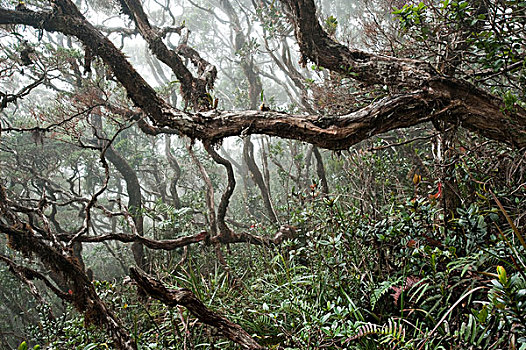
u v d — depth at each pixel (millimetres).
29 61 4730
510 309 1855
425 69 2945
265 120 2793
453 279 2756
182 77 5168
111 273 11398
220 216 5836
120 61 3725
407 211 3486
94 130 3986
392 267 3311
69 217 12117
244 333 2141
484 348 2139
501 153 3535
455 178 3342
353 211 3635
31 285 3760
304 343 2660
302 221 4734
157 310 4215
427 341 2363
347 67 3436
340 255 3430
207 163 10367
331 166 8438
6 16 4023
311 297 3459
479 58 3266
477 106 2779
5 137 9305
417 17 3084
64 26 3994
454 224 3078
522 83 3074
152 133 6973
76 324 3818
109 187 12734
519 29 3043
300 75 7180
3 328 9750
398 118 2727
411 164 5152
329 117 2717
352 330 2570
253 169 8898
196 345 3156
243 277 5047
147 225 12586
